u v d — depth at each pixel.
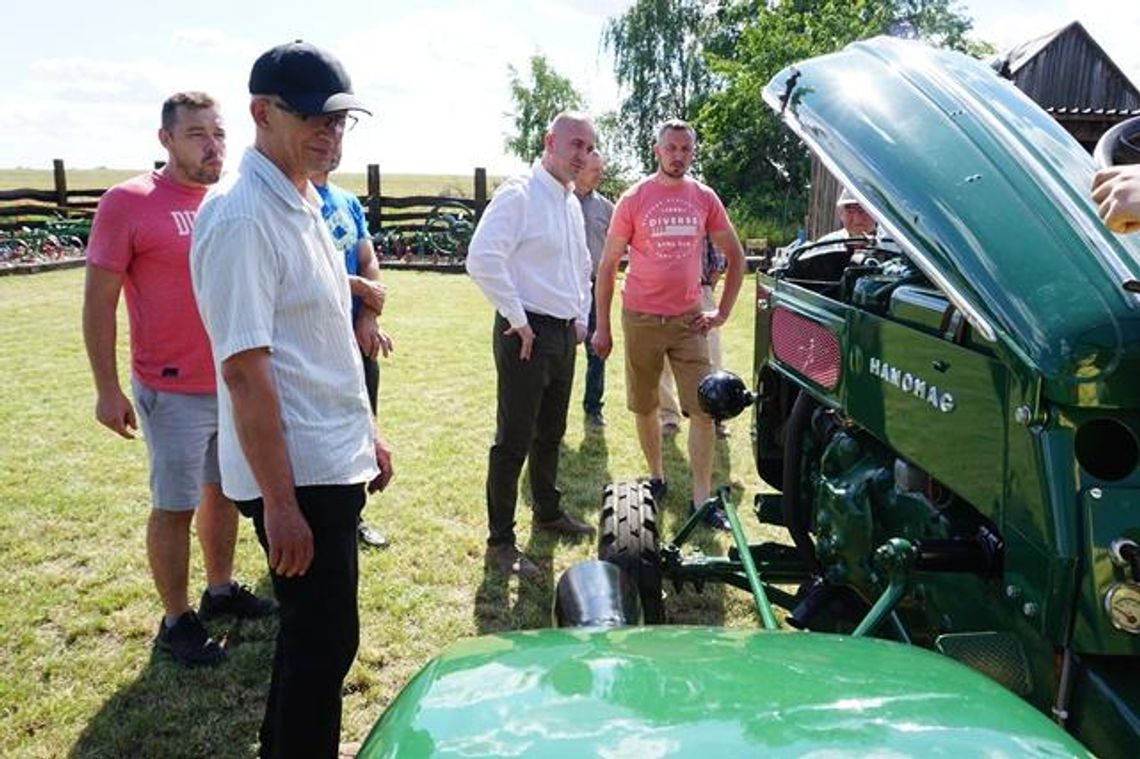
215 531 3.66
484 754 1.12
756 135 26.61
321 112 2.17
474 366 9.08
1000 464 1.86
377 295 4.10
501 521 4.36
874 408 2.43
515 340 4.14
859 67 2.71
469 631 3.79
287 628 2.36
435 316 12.28
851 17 27.89
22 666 3.42
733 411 3.44
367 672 3.43
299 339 2.25
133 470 5.70
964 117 2.28
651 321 4.80
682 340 4.82
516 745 1.13
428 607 3.98
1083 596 1.67
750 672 1.32
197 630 3.48
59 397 7.54
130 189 3.20
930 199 2.12
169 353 3.24
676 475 5.80
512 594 4.11
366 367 4.25
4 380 8.14
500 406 4.27
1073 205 1.97
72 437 6.39
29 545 4.52
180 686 3.31
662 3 40.44
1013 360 1.78
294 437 2.24
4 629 3.69
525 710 1.21
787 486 3.18
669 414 6.74
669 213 4.67
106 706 3.18
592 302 6.76
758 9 31.34
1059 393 1.70
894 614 2.38
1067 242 1.89
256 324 2.11
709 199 4.76
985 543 2.02
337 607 2.36
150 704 3.20
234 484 2.34
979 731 1.18
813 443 3.11
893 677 1.33
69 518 4.90
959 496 2.05
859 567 2.57
